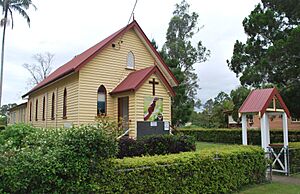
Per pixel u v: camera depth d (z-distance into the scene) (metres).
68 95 18.39
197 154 8.33
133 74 18.52
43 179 5.34
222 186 8.67
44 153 5.76
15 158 5.30
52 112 21.69
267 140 13.22
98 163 5.96
